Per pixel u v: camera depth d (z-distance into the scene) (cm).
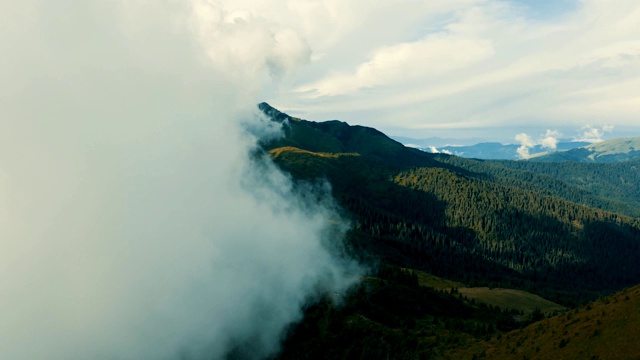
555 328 7575
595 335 6350
